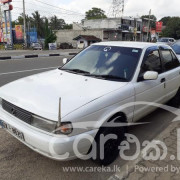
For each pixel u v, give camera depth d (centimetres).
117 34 5034
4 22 3212
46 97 274
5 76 831
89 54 401
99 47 409
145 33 5928
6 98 295
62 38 5347
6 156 312
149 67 378
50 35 3719
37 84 318
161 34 7338
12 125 275
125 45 393
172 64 465
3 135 366
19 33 3844
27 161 304
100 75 344
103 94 286
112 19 5281
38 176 277
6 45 3128
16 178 271
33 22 5769
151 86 369
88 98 272
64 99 268
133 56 364
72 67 388
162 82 406
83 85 309
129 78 335
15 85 325
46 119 246
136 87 332
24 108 265
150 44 411
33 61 1347
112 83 319
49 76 355
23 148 332
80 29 5469
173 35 7125
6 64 1163
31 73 920
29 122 261
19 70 981
